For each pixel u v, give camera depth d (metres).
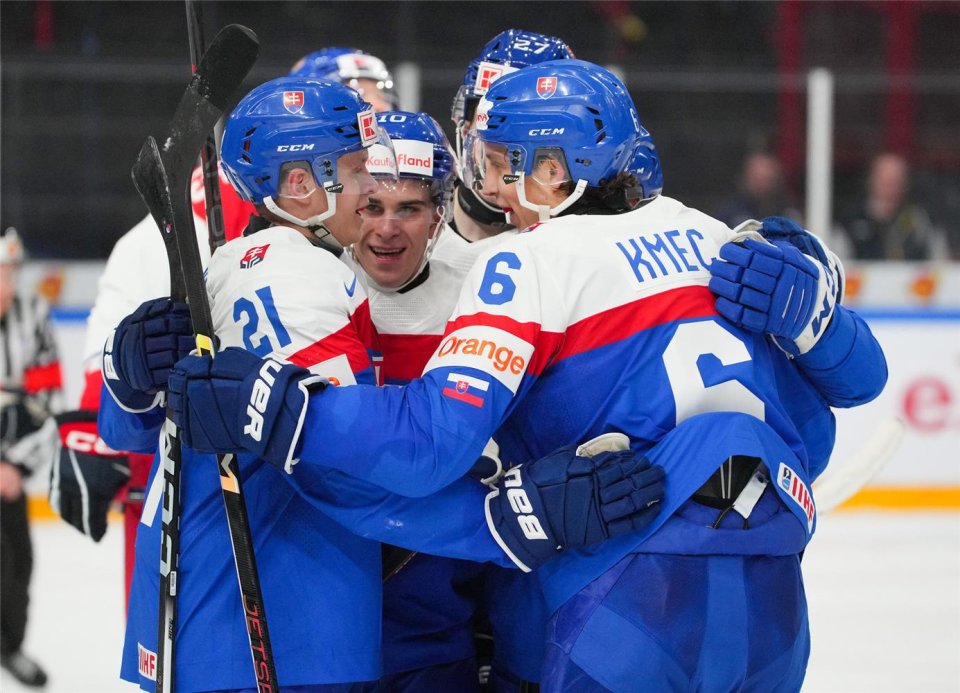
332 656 7.28
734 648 7.03
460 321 7.16
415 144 8.71
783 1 27.30
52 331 18.48
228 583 7.30
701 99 25.33
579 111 7.38
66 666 17.33
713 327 7.42
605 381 7.28
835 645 18.23
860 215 26.23
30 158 24.70
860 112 25.89
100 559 22.59
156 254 10.52
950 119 25.89
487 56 10.30
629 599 6.98
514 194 7.73
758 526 7.13
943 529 24.78
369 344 7.53
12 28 26.11
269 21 25.61
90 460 10.32
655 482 7.00
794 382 8.24
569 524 6.95
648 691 6.92
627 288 7.27
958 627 19.11
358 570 7.46
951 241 26.30
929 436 26.12
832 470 25.83
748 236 7.59
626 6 26.72
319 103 7.40
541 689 7.34
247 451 6.82
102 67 24.56
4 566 16.70
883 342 25.92
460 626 8.93
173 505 7.25
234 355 6.84
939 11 27.50
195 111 6.83
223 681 7.22
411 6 25.72
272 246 7.40
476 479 7.42
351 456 6.80
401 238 8.80
